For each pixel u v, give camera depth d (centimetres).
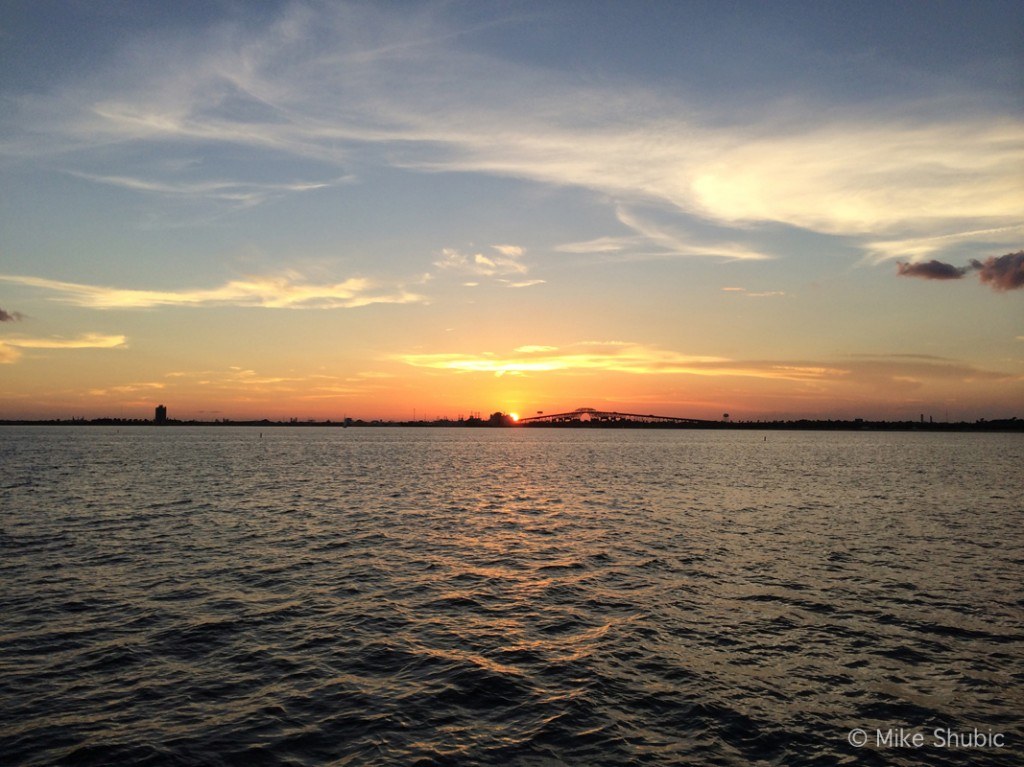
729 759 1434
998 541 4012
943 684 1834
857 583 2944
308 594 2719
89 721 1571
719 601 2658
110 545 3719
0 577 2942
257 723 1575
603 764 1407
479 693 1758
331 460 12988
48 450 15825
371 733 1533
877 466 11994
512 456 15662
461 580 2984
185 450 16912
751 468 11256
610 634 2250
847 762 1426
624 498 6438
